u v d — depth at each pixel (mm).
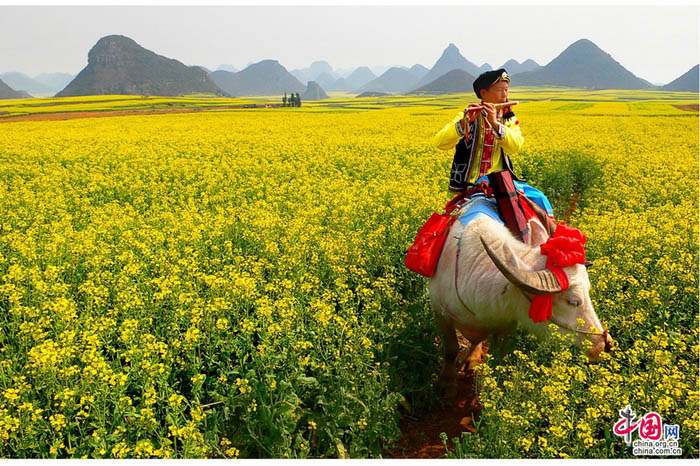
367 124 33406
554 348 5031
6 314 5980
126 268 6699
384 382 5219
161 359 5172
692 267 7082
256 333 5980
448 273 5684
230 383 5102
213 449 4465
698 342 5801
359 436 4887
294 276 7227
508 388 4691
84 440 4281
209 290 6273
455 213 5918
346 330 5605
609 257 8227
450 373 6180
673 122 33750
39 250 7977
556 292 4648
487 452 4430
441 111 56625
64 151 18984
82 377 4520
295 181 13570
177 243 8281
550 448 4184
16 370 5156
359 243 8164
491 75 5754
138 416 4320
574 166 16312
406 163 17234
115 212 10031
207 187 13031
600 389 4488
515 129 5883
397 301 6855
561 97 129250
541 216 5824
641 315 5941
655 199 12570
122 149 19516
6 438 3982
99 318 5609
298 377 4926
